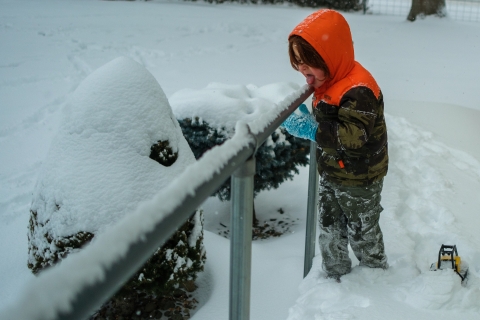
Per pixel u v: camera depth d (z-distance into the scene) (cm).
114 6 1492
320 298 242
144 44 1044
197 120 362
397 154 478
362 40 1194
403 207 361
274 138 374
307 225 272
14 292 302
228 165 113
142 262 76
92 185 249
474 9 1791
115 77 271
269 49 1062
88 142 259
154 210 81
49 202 253
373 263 254
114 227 74
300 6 1755
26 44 983
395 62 966
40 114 634
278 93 404
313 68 220
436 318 218
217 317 261
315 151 257
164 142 272
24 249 353
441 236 316
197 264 276
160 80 784
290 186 472
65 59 895
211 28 1245
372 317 217
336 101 222
